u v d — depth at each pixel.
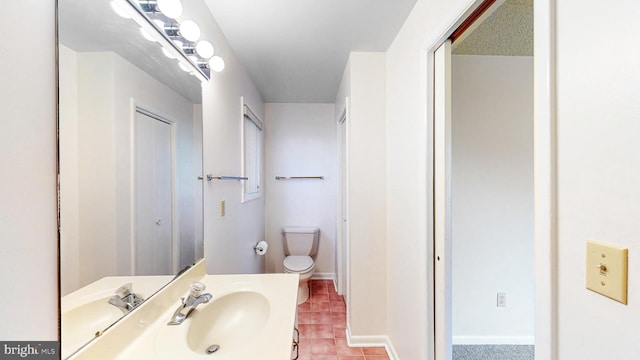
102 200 0.66
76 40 0.57
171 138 0.99
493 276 1.78
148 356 0.68
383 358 1.70
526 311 1.78
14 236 0.44
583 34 0.48
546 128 0.55
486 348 1.75
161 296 0.88
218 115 1.46
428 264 1.22
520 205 1.77
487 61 1.75
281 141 3.00
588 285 0.47
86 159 0.60
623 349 0.42
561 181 0.53
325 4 1.29
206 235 1.29
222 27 1.48
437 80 1.20
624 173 0.42
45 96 0.50
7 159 0.43
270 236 3.01
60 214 0.53
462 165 1.76
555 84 0.53
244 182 1.98
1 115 0.42
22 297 0.45
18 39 0.44
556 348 0.53
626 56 0.41
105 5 0.67
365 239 1.82
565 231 0.52
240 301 1.05
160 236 0.92
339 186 2.61
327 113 3.02
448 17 0.99
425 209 1.22
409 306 1.42
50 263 0.50
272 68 2.04
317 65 2.00
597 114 0.46
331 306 2.41
